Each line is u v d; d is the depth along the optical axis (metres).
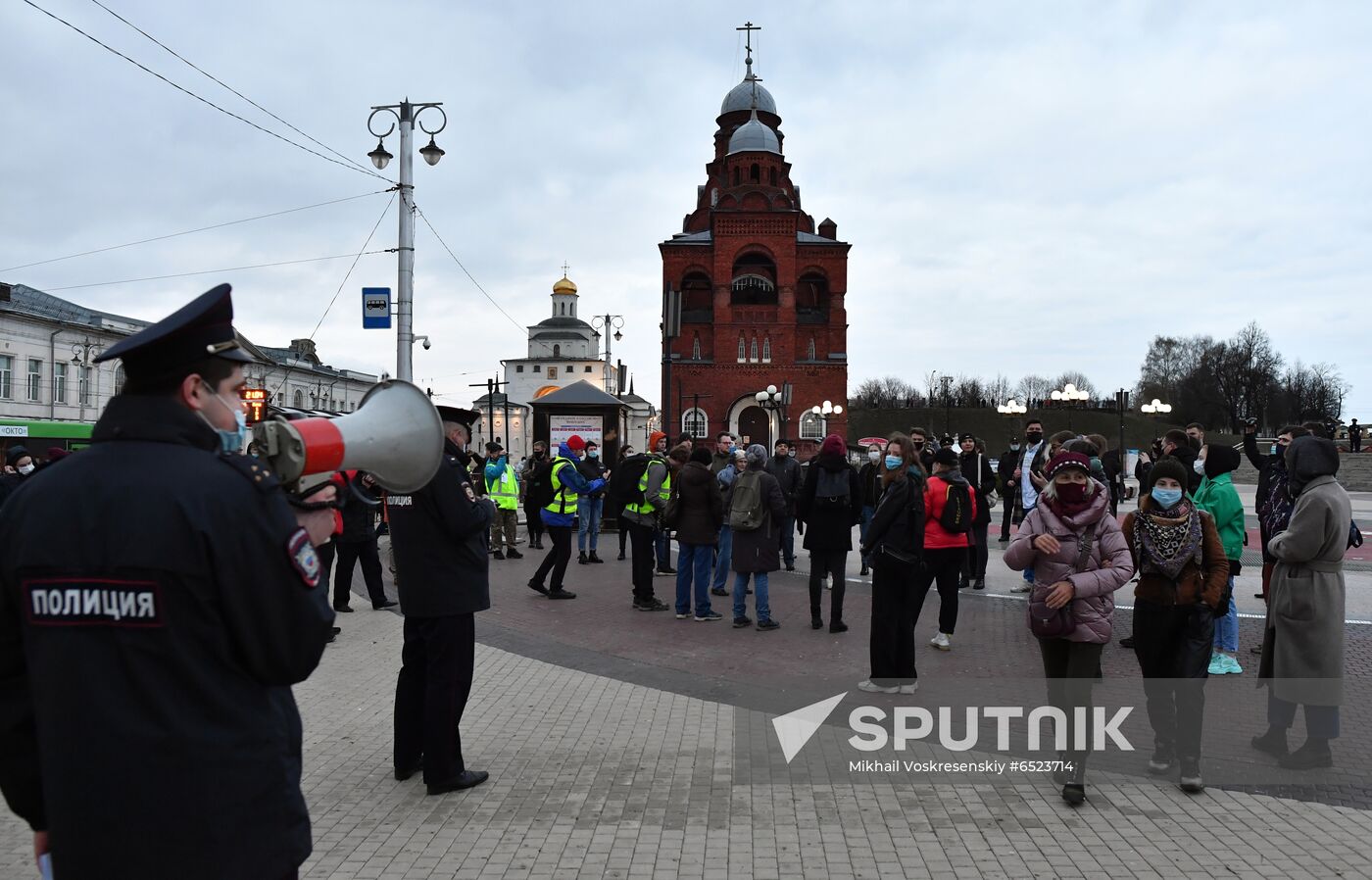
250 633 2.07
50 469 2.10
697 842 4.20
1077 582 4.70
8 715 2.10
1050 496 5.01
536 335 99.50
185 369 2.16
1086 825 4.41
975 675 7.38
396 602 10.81
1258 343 103.44
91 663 1.94
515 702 6.55
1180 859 4.03
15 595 2.02
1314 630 5.15
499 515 15.45
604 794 4.79
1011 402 34.31
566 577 13.21
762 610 9.29
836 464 9.20
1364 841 4.21
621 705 6.48
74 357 44.94
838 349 58.69
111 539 1.94
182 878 1.96
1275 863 3.98
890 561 6.75
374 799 4.71
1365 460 47.50
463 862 3.97
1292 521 5.24
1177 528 4.96
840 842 4.21
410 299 17.08
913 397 130.50
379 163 17.19
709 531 9.83
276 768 2.17
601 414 18.64
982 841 4.22
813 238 60.22
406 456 2.75
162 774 1.95
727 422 57.66
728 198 57.59
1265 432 100.94
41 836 2.22
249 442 2.54
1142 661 5.15
